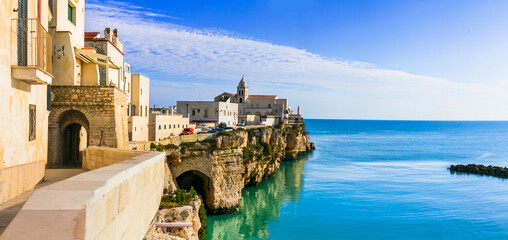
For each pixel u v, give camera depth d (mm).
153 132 54469
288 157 114188
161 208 21219
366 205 58594
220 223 50031
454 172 93938
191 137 49219
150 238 10914
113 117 25047
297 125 128125
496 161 119375
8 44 12391
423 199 62875
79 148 28562
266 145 77312
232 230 47188
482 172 92750
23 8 13828
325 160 114125
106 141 24922
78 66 28969
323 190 68938
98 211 6113
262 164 73875
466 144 188875
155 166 12766
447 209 56719
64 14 27109
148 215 11352
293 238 44219
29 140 14953
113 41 47781
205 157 49375
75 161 27875
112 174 7414
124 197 8078
